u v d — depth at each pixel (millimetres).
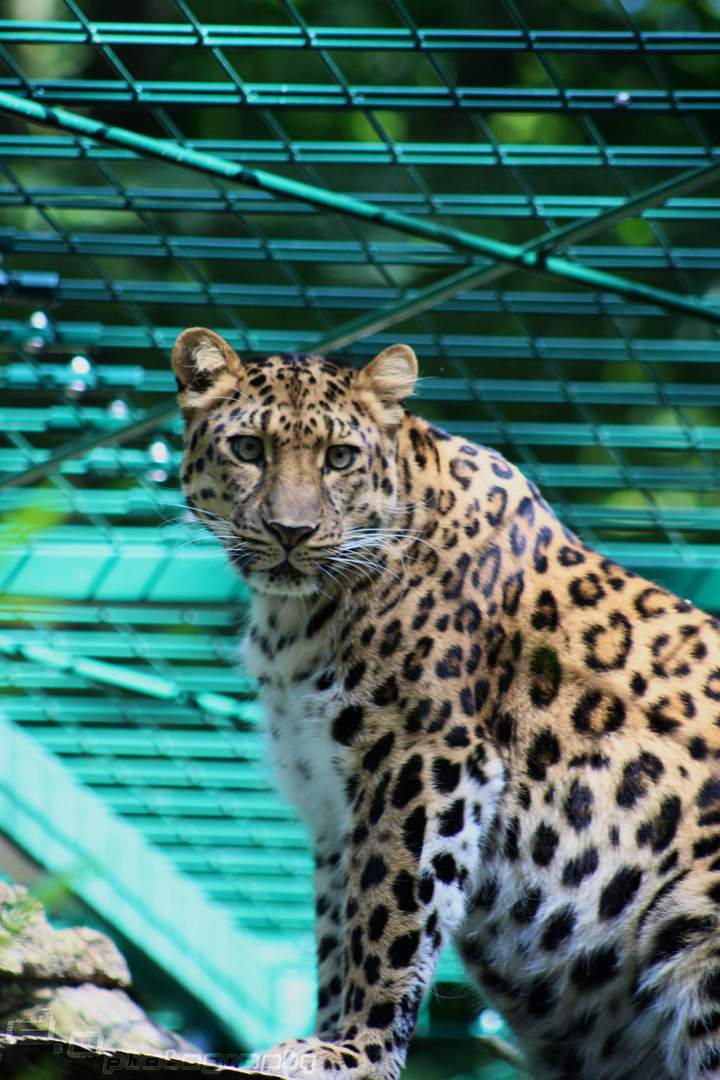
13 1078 5207
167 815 15031
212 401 8312
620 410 15711
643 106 8898
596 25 20859
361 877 7738
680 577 12477
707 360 11625
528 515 8531
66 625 12789
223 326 17000
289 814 9359
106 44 8773
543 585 8336
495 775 7914
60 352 11367
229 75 9062
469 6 21047
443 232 9367
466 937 8234
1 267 11258
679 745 7992
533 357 11719
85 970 8273
